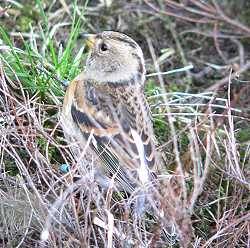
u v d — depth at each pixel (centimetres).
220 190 1048
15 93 1102
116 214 975
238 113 1199
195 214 1019
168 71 1256
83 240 884
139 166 906
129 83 994
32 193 970
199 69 1297
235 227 991
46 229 846
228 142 1048
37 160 962
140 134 944
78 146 970
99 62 1006
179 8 1370
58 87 1127
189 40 1341
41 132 1020
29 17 1272
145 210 893
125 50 1006
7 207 933
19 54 1169
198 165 998
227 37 1348
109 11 1345
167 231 899
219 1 1398
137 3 1366
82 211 951
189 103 1204
